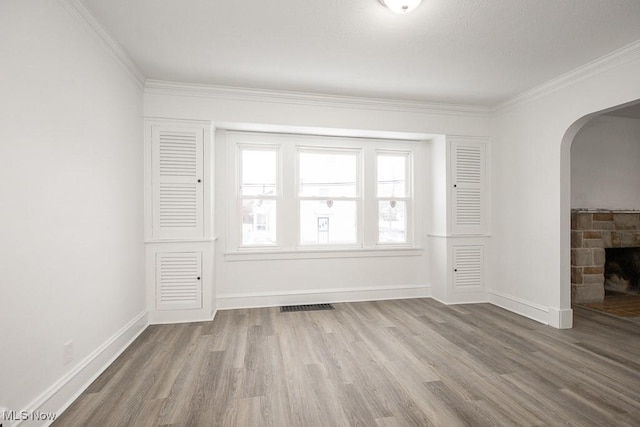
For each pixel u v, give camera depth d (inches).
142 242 116.6
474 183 150.9
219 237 139.3
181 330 113.8
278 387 76.3
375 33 86.9
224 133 139.3
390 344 101.7
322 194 153.3
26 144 57.4
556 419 64.2
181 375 82.0
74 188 72.5
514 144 138.1
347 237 156.1
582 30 85.0
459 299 149.9
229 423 63.1
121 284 97.7
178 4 74.4
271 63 104.7
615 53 96.2
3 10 52.2
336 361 89.9
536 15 78.3
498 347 99.3
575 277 152.9
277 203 146.7
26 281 57.2
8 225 53.3
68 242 70.0
